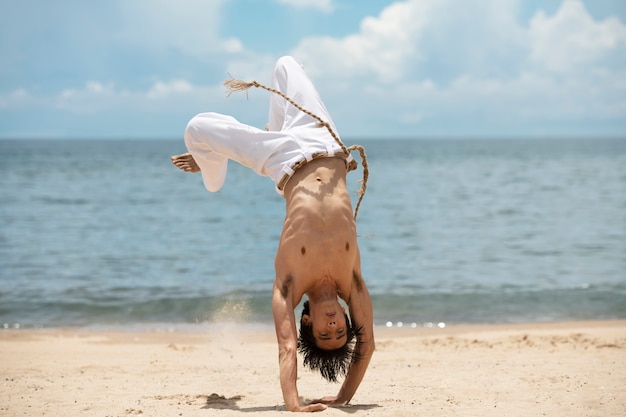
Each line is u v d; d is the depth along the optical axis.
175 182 53.31
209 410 6.41
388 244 25.03
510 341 11.09
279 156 6.34
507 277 18.88
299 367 9.52
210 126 6.55
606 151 148.38
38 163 83.81
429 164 84.56
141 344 11.70
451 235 27.08
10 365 9.50
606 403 6.65
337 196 6.18
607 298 16.16
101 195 42.56
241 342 11.92
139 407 6.73
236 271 20.00
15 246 24.20
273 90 6.51
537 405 6.57
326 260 6.05
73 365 9.52
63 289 17.34
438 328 13.30
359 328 6.32
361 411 6.09
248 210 35.84
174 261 21.56
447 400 6.88
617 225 29.42
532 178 57.97
